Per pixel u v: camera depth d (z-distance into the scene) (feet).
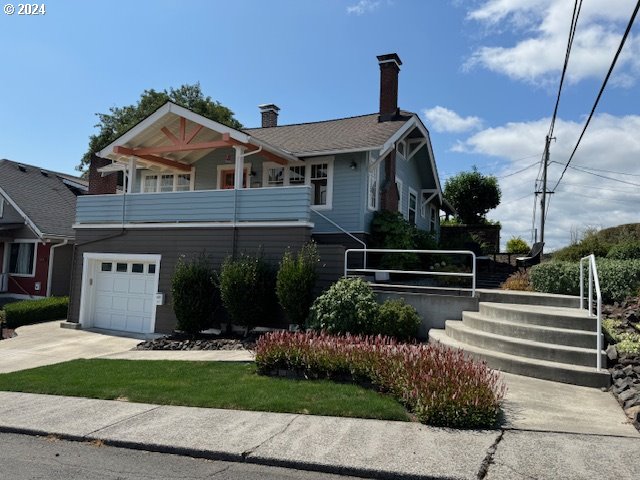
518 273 43.70
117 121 124.98
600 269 31.71
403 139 59.00
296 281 35.65
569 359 23.52
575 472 13.62
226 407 20.71
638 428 16.94
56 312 56.29
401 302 33.88
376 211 51.42
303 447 15.99
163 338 40.04
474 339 27.84
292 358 25.21
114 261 48.32
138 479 14.30
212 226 42.45
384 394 21.61
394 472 13.99
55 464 15.56
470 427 17.38
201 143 44.19
